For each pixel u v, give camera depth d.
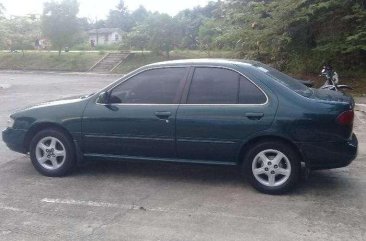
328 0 16.70
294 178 5.21
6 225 4.49
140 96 5.74
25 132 6.17
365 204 4.99
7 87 22.23
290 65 19.02
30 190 5.56
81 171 6.34
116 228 4.41
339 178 5.94
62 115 5.98
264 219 4.59
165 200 5.17
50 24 39.56
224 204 5.02
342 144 5.07
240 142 5.29
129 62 36.88
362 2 16.52
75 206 5.01
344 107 5.10
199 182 5.81
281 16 17.11
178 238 4.17
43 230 4.37
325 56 18.22
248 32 18.28
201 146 5.45
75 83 25.17
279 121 5.12
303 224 4.45
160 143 5.61
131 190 5.53
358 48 16.45
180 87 5.59
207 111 5.38
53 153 6.09
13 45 42.66
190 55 35.16
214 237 4.18
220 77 5.48
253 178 5.36
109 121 5.77
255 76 5.35
